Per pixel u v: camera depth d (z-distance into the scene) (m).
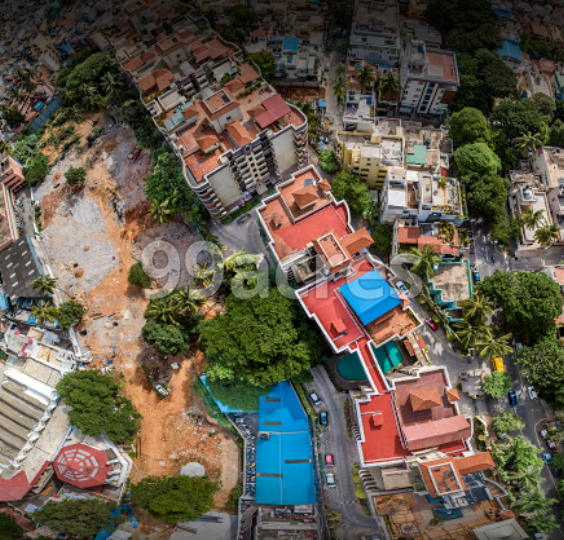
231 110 120.56
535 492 103.88
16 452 125.12
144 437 128.12
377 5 154.50
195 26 145.62
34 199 160.00
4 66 197.88
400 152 126.31
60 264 148.50
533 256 128.88
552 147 132.00
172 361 132.62
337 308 107.94
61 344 140.12
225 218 138.62
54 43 191.38
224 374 118.31
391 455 97.56
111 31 160.12
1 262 150.50
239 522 117.81
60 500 119.19
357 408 100.69
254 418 126.44
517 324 115.31
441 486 89.19
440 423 96.88
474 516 98.19
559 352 110.50
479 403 118.19
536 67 158.38
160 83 134.00
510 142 134.62
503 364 120.00
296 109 127.06
